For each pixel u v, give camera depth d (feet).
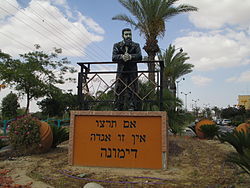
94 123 19.93
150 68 40.70
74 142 20.04
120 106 21.88
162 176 16.62
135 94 21.06
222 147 34.24
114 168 18.88
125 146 19.17
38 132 25.49
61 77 89.86
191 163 21.50
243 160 13.83
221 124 163.43
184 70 87.97
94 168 18.89
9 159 22.74
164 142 18.51
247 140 20.95
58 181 15.39
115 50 22.45
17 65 80.07
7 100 92.22
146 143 18.86
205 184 14.92
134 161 18.86
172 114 32.73
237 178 16.44
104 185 14.67
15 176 16.75
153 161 18.58
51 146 29.91
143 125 19.07
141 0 50.62
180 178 16.20
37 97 87.71
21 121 25.96
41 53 85.05
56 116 101.60
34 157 23.93
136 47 22.20
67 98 105.50
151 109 27.48
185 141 41.78
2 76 75.92
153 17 50.90
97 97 22.18
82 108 21.01
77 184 14.80
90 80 21.47
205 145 36.50
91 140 19.80
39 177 16.21
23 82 80.79
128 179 15.84
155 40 51.24
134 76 21.80
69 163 19.74
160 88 19.71
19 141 25.02
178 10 50.37
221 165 20.71
